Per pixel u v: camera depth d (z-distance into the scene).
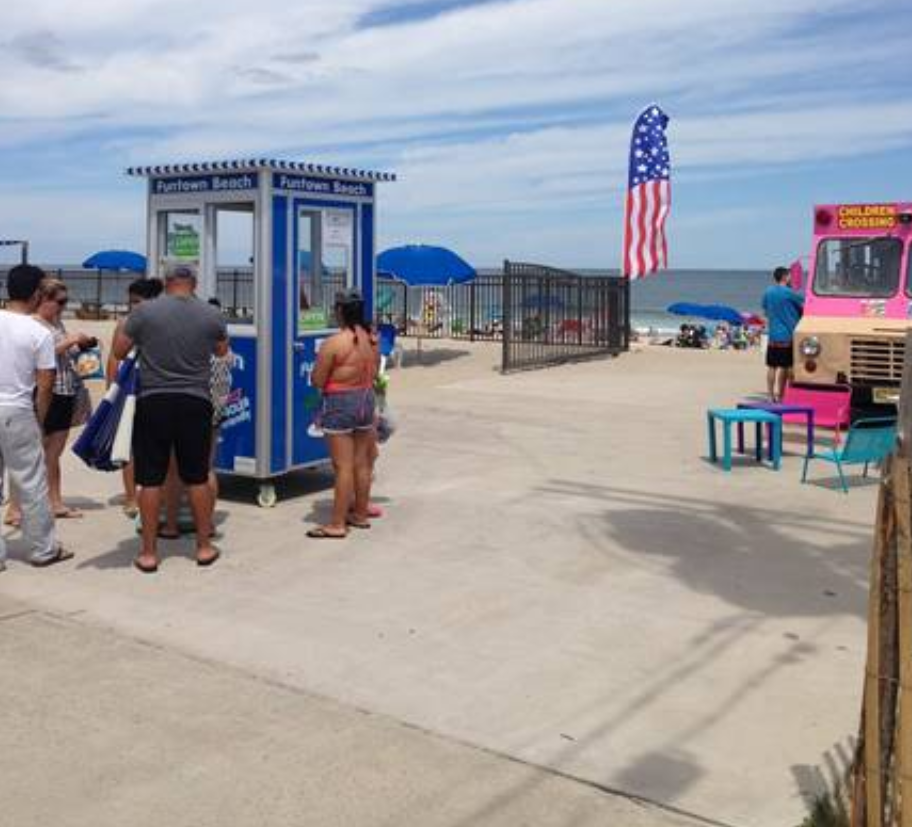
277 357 8.68
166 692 5.04
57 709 4.83
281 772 4.26
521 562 7.23
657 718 4.80
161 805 4.00
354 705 4.91
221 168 8.59
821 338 12.65
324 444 9.16
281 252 8.66
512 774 4.26
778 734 4.63
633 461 10.96
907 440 3.52
